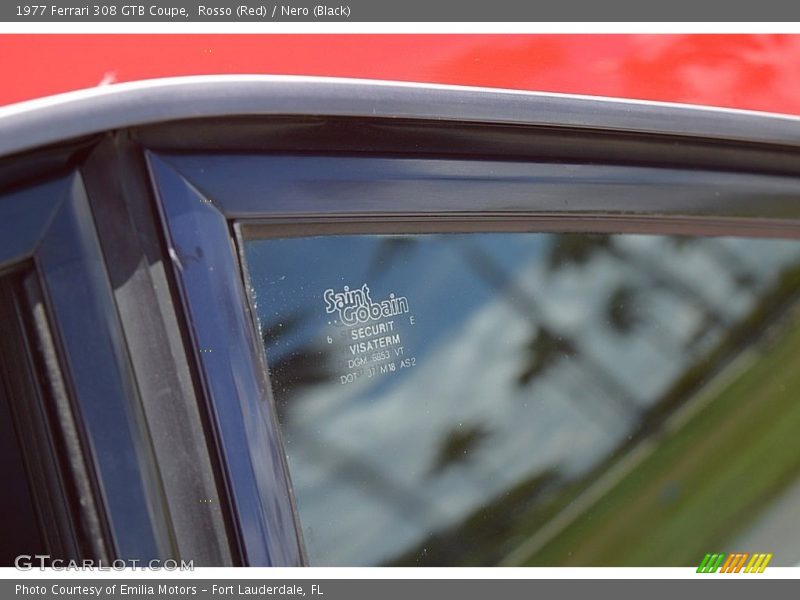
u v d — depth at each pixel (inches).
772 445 68.6
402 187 50.0
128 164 43.3
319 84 47.2
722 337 65.8
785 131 64.1
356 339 49.5
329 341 48.6
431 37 54.9
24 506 44.5
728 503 65.9
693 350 64.3
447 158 51.7
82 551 43.6
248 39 50.0
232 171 45.3
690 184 60.8
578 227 57.1
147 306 43.3
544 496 57.0
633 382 61.4
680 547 62.6
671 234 61.7
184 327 43.7
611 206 57.7
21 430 43.8
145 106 42.9
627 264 60.2
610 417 60.4
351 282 49.3
